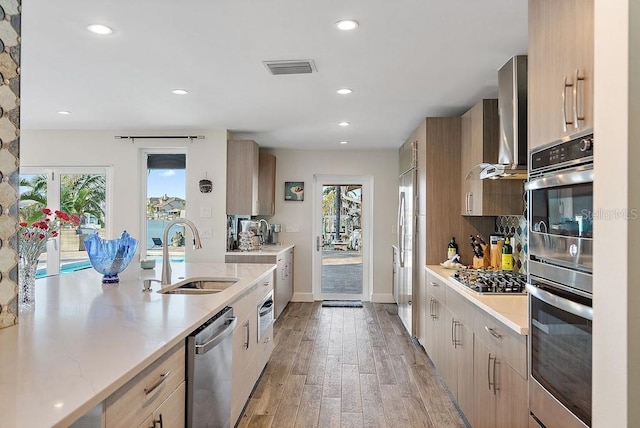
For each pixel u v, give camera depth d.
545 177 1.62
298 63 2.96
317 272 6.98
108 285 2.81
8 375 1.21
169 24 2.37
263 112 4.39
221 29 2.43
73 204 5.43
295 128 5.19
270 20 2.31
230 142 5.39
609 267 1.07
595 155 1.14
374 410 3.07
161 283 2.84
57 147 5.39
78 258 5.43
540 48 1.71
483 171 3.02
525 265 3.39
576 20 1.42
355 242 6.98
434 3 2.12
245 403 2.92
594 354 1.14
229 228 5.67
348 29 2.42
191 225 2.87
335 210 6.99
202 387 1.93
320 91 3.62
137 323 1.82
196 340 1.85
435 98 3.80
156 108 4.24
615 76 1.05
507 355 2.07
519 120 2.78
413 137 4.84
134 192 5.36
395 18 2.29
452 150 4.14
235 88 3.55
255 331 3.24
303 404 3.15
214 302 2.27
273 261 5.31
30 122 4.92
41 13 2.23
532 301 1.78
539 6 1.72
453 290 3.11
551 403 1.60
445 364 3.37
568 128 1.46
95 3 2.13
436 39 2.55
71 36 2.52
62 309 2.10
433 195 4.15
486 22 2.33
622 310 1.02
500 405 2.17
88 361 1.33
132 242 2.93
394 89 3.56
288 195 6.86
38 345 1.50
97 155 5.38
